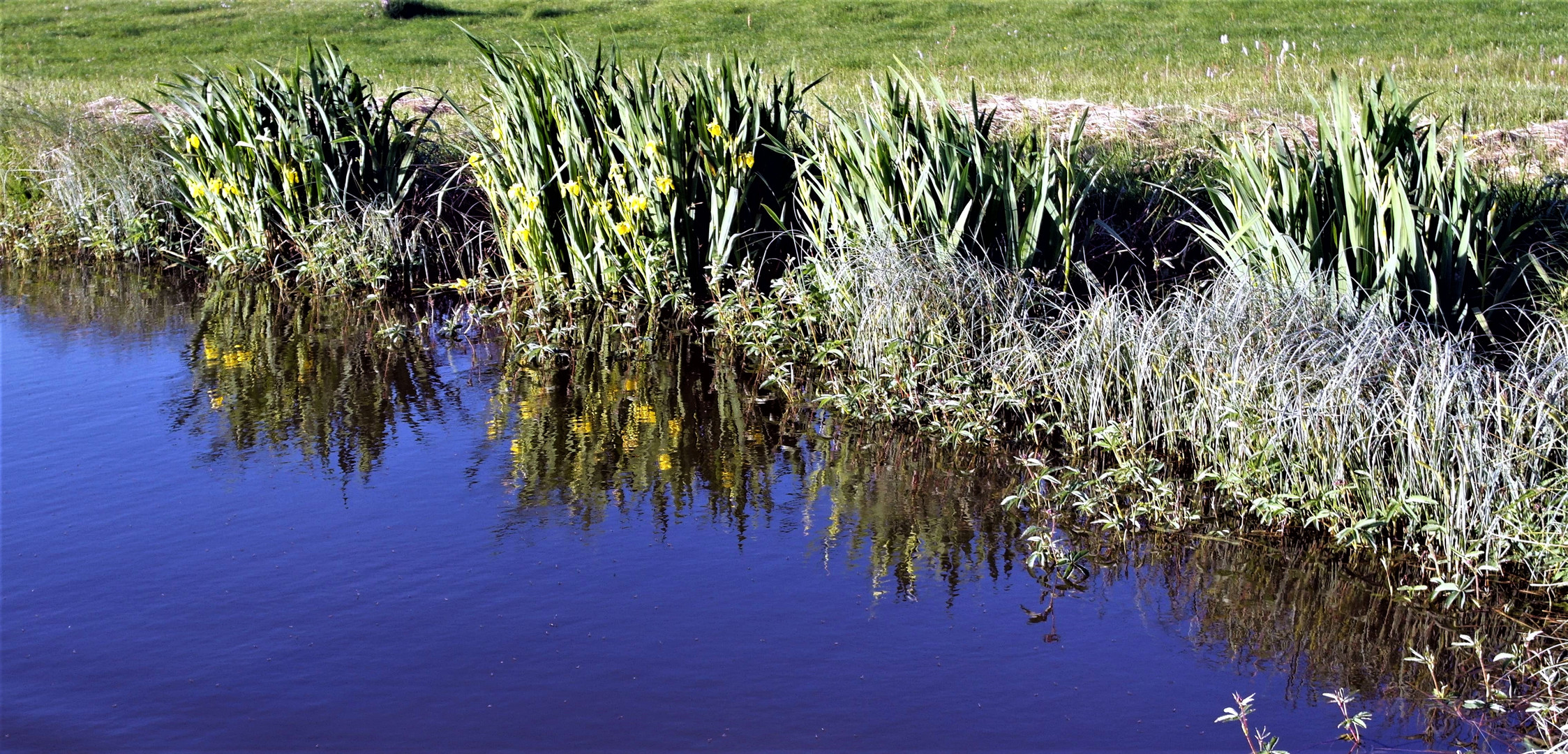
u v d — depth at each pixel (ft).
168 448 16.43
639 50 69.51
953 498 14.65
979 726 10.00
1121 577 12.63
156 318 23.18
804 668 10.86
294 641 11.35
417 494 14.85
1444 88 41.47
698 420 17.52
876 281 18.01
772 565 12.90
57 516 14.21
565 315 21.88
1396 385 13.29
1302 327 15.15
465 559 13.06
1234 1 77.66
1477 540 12.05
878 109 20.10
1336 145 17.03
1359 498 13.23
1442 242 16.79
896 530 13.78
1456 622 11.51
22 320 23.16
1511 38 58.34
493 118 23.16
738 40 73.00
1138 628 11.57
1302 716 10.13
